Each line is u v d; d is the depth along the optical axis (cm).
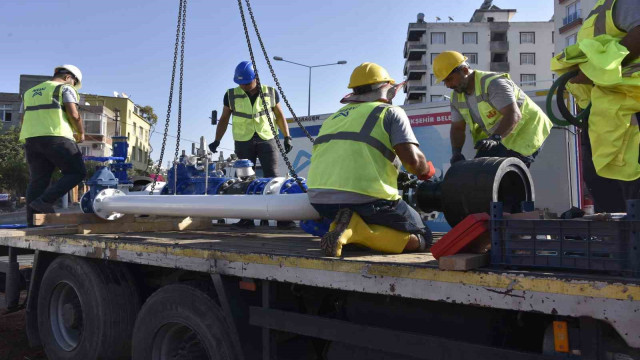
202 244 337
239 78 581
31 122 532
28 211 548
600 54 273
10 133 4194
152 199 429
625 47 273
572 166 679
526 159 424
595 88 288
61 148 527
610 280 171
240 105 603
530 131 420
